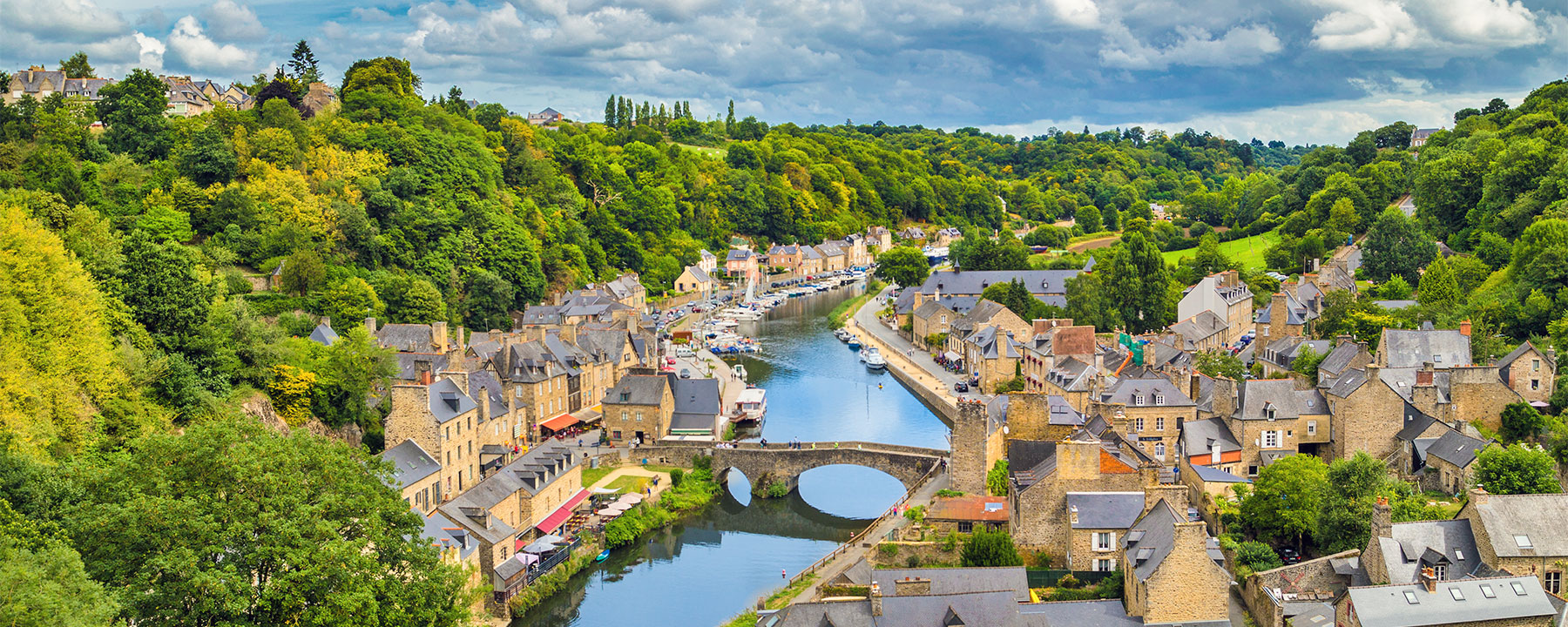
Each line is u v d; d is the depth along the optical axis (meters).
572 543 127.44
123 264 133.12
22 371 103.56
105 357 115.06
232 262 196.75
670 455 156.62
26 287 109.81
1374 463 112.00
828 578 114.69
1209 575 92.12
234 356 137.00
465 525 113.25
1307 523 112.31
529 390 164.75
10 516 74.44
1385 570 93.94
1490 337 167.25
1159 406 147.75
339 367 147.50
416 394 130.12
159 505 70.12
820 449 152.00
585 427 176.12
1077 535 111.12
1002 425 144.38
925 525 124.38
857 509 151.12
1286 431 141.12
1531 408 140.00
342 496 78.88
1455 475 124.88
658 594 121.50
